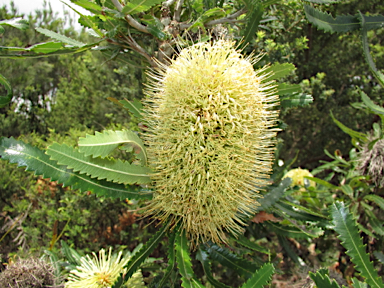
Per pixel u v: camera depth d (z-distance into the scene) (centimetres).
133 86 76
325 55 99
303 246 58
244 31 28
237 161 23
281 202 35
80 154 22
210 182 23
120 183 24
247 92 23
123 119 79
